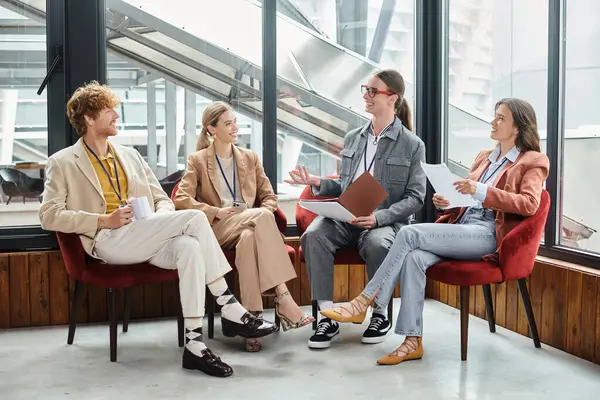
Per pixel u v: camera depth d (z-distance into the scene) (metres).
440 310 4.14
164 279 3.23
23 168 3.87
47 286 3.82
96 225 3.16
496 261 3.17
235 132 3.66
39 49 3.83
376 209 3.62
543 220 3.18
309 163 4.36
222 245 3.48
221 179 3.68
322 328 3.45
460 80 4.25
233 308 3.23
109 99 3.31
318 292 3.46
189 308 3.08
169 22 4.02
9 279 3.76
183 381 2.94
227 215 3.53
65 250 3.19
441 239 3.21
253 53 4.17
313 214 3.75
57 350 3.38
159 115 4.06
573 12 3.36
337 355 3.30
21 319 3.80
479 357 3.25
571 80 3.39
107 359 3.24
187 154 4.14
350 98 4.40
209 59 4.11
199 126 4.14
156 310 4.03
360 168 3.71
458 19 4.24
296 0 4.21
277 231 3.40
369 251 3.41
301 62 4.27
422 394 2.78
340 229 3.55
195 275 3.08
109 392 2.80
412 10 4.45
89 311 3.90
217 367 2.99
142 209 3.12
